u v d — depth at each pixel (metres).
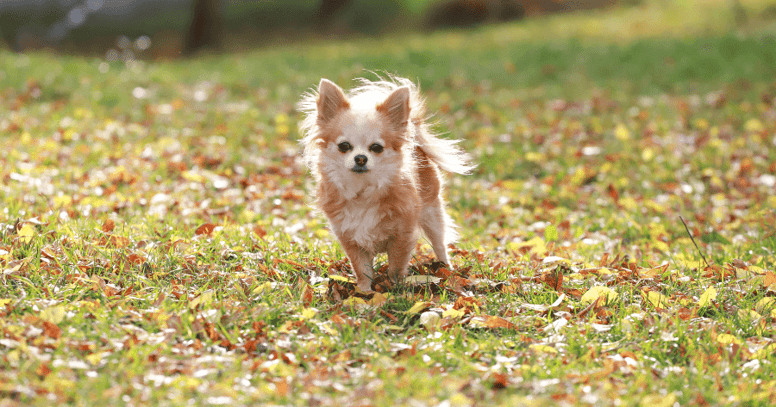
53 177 8.88
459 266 6.12
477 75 20.20
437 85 18.66
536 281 5.81
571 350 4.48
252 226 7.17
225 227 6.74
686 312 5.09
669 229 8.05
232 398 3.67
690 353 4.47
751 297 5.54
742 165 10.36
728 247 7.16
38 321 4.27
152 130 12.53
